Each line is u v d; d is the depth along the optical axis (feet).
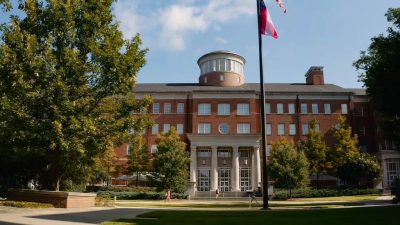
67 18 67.51
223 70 224.12
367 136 211.82
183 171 155.33
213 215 58.03
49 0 68.28
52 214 55.52
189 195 166.91
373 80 79.36
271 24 77.97
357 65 116.37
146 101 73.97
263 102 74.13
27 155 85.56
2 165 92.99
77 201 72.64
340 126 191.52
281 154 157.79
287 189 160.45
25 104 64.18
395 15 95.76
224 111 204.13
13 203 65.00
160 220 50.52
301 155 157.99
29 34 64.95
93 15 69.41
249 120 202.80
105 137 70.79
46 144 68.18
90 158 82.53
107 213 61.46
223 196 176.96
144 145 182.39
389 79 67.87
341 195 156.15
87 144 69.26
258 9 78.59
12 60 61.46
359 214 54.80
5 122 63.98
